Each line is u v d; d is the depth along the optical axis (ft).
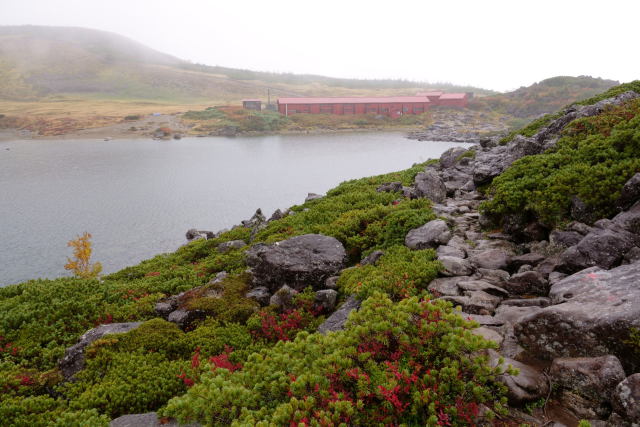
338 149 460.55
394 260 41.11
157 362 34.50
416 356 20.36
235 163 378.32
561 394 19.27
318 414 17.08
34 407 29.76
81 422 25.30
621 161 40.50
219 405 20.16
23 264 157.58
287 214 87.86
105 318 46.21
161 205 241.14
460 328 19.99
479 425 17.75
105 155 419.95
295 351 22.33
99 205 240.53
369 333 22.12
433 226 46.14
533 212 41.88
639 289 21.50
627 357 18.92
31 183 294.05
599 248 28.91
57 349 39.58
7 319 45.06
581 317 20.47
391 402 17.94
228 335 38.32
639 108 56.49
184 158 406.00
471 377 19.30
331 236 54.39
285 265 45.96
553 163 49.24
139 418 24.66
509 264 35.70
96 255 165.27
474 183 69.56
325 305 40.32
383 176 100.48
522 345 22.67
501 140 98.02
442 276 35.86
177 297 48.57
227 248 74.59
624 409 16.28
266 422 17.13
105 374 33.35
